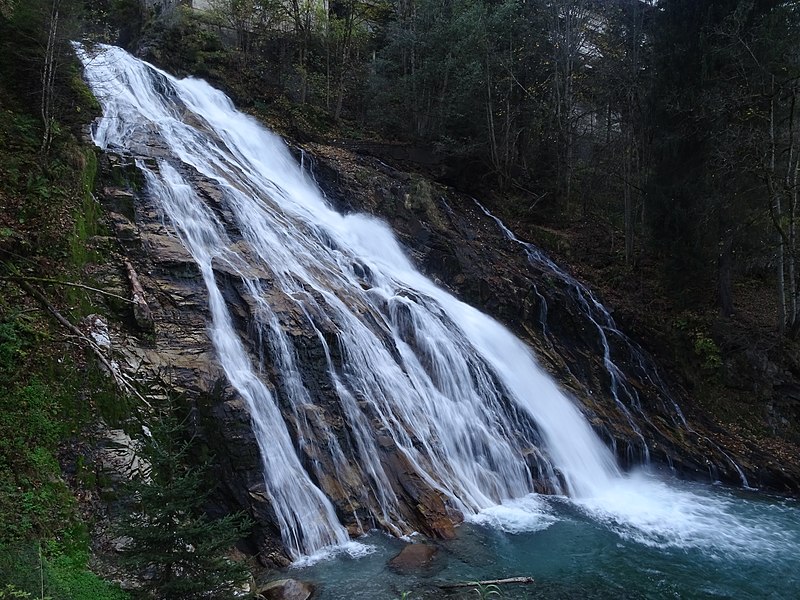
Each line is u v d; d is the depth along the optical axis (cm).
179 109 1725
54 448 718
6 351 754
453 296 1619
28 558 575
